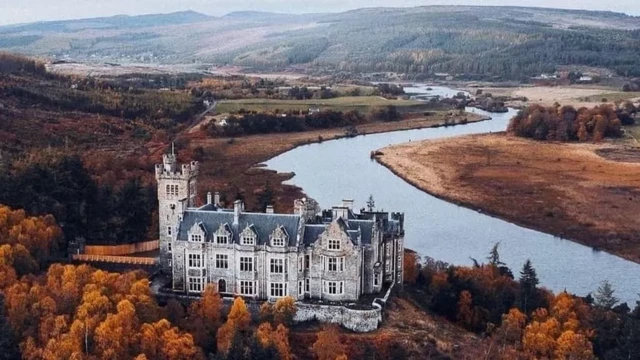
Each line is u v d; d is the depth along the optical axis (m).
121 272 195.75
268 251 183.00
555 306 186.62
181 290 190.50
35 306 155.25
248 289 186.88
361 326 172.12
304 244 183.75
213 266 187.88
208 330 169.50
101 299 157.12
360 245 181.50
